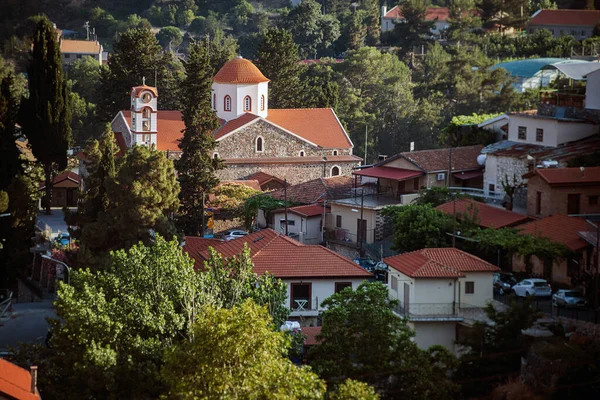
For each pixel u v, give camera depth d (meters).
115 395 71.62
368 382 71.19
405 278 92.19
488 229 109.25
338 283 97.69
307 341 85.62
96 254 116.00
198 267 104.88
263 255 99.62
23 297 127.19
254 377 63.38
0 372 66.19
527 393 73.75
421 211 114.44
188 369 65.38
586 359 75.69
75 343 75.06
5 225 129.50
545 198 115.62
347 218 134.25
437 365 73.94
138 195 114.44
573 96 137.62
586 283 96.69
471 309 90.56
